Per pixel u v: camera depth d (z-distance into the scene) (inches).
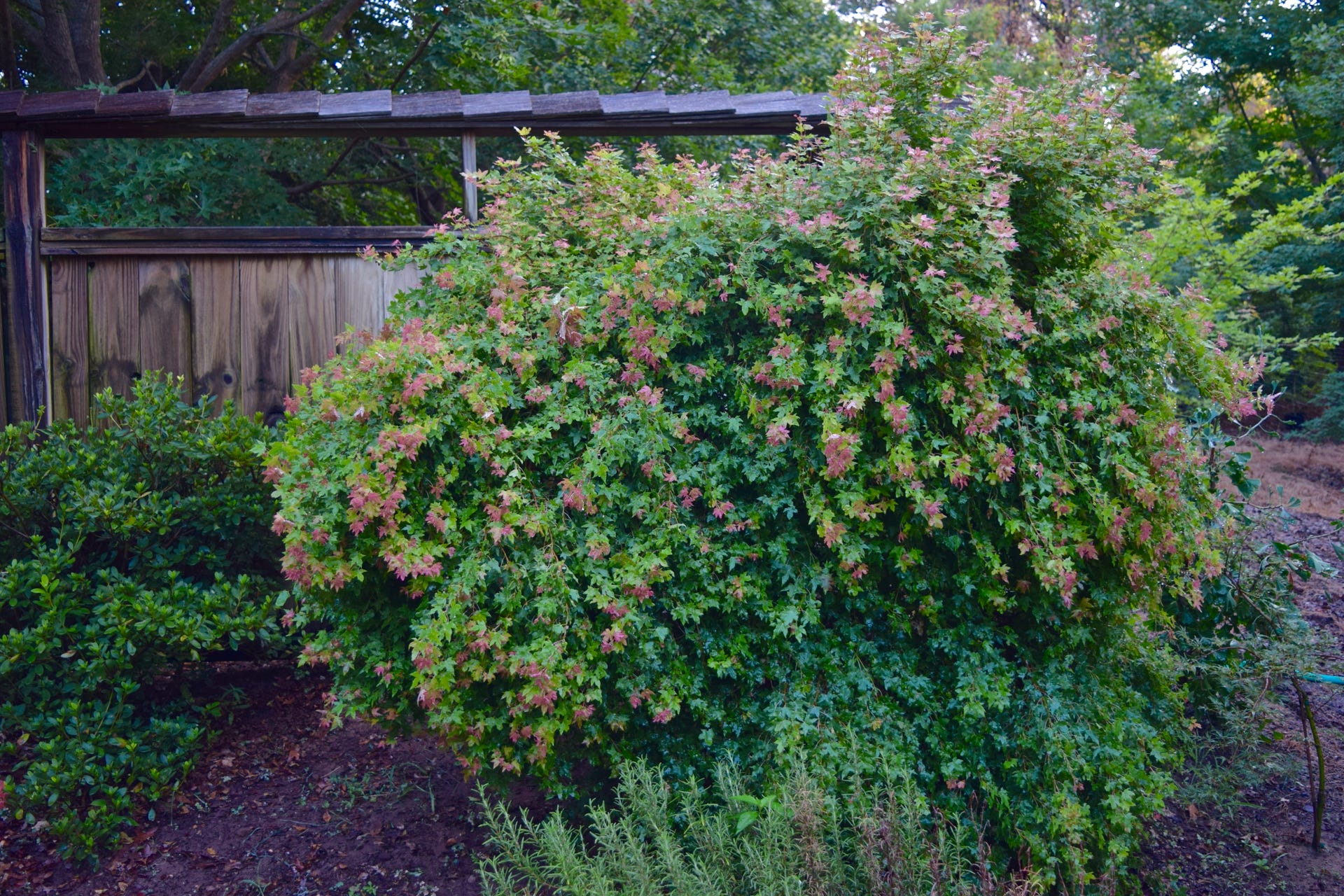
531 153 129.0
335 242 167.9
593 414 106.7
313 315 168.4
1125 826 104.6
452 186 319.9
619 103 173.0
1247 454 138.8
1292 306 495.8
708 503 104.7
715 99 175.8
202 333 166.9
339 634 105.7
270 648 151.1
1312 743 151.9
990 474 103.5
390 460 97.0
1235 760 134.3
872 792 97.3
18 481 133.5
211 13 334.0
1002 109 115.9
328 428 106.4
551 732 97.2
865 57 117.6
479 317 116.3
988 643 108.3
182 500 140.1
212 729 142.8
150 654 133.6
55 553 128.0
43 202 163.6
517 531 103.5
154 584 139.2
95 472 138.7
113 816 118.3
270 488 144.3
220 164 229.3
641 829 94.5
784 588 107.7
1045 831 105.7
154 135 167.6
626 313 107.1
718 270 109.3
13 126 160.7
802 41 397.7
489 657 101.0
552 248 119.3
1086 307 114.9
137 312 165.8
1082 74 120.3
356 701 106.0
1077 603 110.9
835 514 105.7
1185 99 582.9
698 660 108.2
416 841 119.5
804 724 102.3
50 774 117.4
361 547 101.0
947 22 119.7
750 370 106.3
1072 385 110.0
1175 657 128.6
